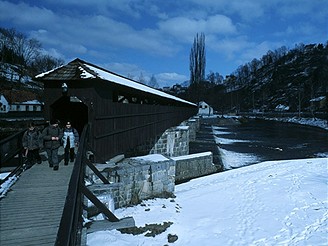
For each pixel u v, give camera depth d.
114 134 9.84
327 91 79.62
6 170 7.62
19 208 5.28
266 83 117.56
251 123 62.31
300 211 10.15
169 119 21.42
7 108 42.94
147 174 10.51
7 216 4.97
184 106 32.25
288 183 14.23
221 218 9.71
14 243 4.19
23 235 4.41
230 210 10.62
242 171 18.23
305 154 25.81
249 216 9.90
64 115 12.20
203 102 82.75
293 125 56.28
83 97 8.40
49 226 4.69
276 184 14.15
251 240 7.94
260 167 19.14
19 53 58.81
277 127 52.53
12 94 49.56
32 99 51.72
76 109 13.39
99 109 8.59
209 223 9.20
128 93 12.17
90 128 8.25
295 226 8.84
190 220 9.37
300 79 102.06
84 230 5.40
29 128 7.88
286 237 8.09
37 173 7.27
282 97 97.56
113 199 8.67
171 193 11.75
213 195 12.77
